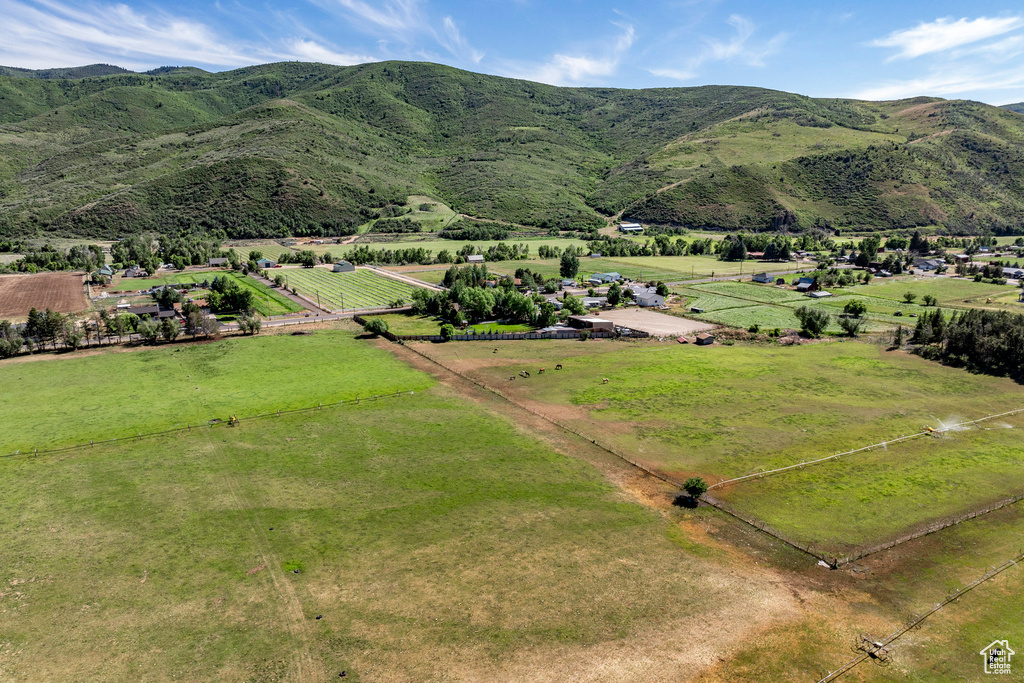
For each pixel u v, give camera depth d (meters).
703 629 47.62
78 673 43.69
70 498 66.75
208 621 48.78
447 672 43.44
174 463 75.19
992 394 102.38
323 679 42.91
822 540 59.53
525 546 58.38
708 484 70.69
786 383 107.56
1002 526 62.66
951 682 42.34
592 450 79.94
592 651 45.31
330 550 57.72
